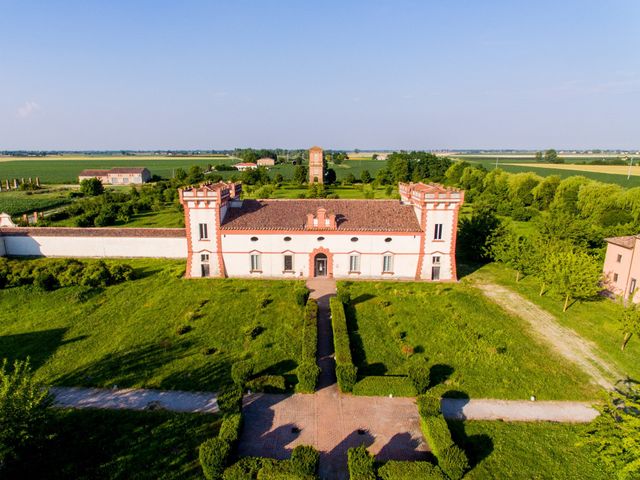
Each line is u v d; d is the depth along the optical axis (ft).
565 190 357.82
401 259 183.32
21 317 144.15
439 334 133.49
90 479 75.87
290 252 182.60
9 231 220.02
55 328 135.44
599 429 79.05
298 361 116.57
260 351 121.39
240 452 83.15
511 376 111.04
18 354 119.24
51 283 168.86
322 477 77.15
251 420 92.73
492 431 90.12
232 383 105.91
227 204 190.90
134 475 76.95
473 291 172.35
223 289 170.09
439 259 183.42
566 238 195.21
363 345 126.72
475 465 80.38
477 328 138.41
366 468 73.10
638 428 71.87
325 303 158.20
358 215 188.65
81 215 303.89
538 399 101.96
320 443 86.02
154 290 168.96
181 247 220.64
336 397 101.45
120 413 94.38
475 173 510.17
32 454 78.79
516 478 77.51
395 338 130.82
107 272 176.14
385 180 541.34
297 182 525.34
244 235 181.27
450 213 177.88
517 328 139.23
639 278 153.99
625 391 104.99
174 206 371.56
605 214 263.49
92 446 84.07
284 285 176.04
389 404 98.99
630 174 610.65
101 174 600.80
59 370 111.55
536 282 183.93
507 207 356.18
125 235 220.84
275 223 183.11
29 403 76.59
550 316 149.18
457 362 117.19
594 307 156.76
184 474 77.30
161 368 112.57
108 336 130.11
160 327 136.15
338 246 181.78
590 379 110.52
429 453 83.61
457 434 88.99
